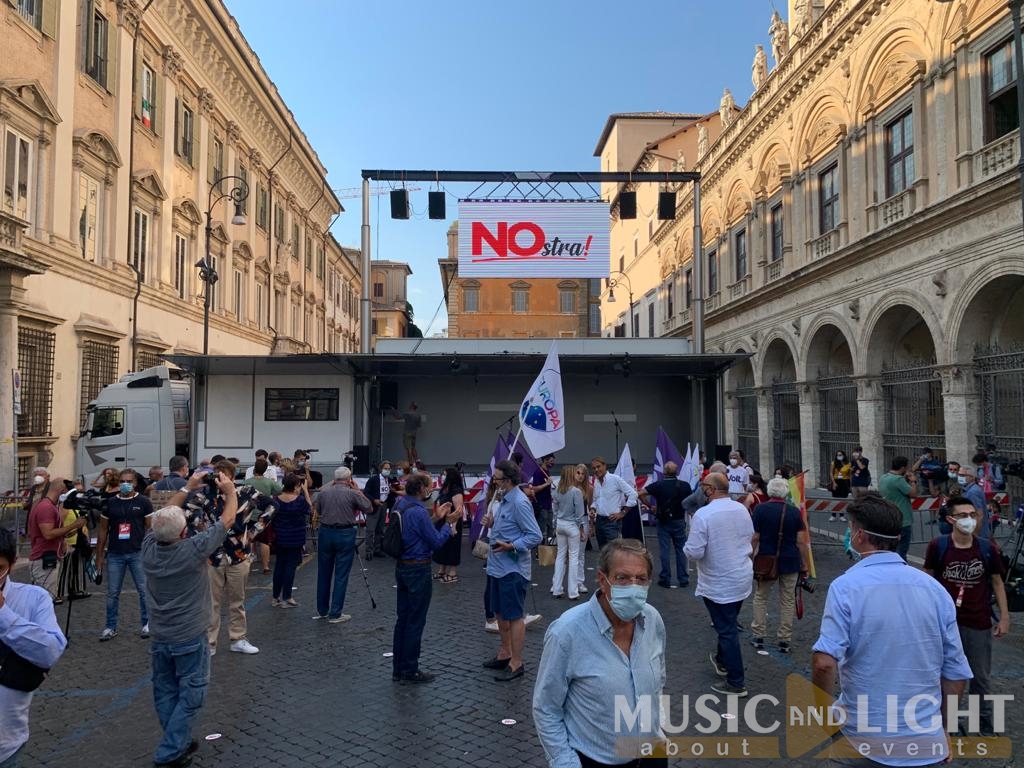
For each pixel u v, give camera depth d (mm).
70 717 5641
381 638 7684
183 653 4801
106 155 20328
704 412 17312
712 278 32500
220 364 15609
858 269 19219
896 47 17797
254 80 31109
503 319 58156
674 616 8602
